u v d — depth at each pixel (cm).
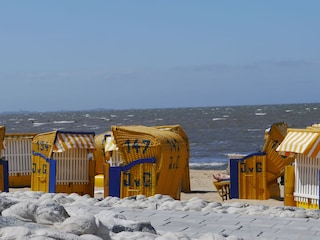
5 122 16362
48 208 766
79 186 1927
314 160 1477
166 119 14825
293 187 1541
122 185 1769
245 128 9619
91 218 730
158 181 1758
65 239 666
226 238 820
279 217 1084
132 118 16462
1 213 780
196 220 1043
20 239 649
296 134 1527
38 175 1948
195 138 7556
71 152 1919
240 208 1167
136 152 1775
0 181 1923
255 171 1977
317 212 1112
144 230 791
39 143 1950
